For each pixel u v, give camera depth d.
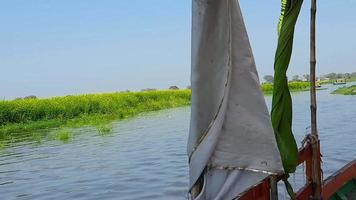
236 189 2.97
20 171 14.98
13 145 22.05
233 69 2.96
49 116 36.09
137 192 11.02
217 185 2.98
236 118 2.97
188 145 2.99
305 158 4.41
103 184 12.19
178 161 15.30
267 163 2.97
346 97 56.19
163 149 18.45
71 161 16.47
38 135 26.31
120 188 11.57
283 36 3.55
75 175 13.76
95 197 10.78
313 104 4.45
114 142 21.52
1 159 17.80
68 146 20.75
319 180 4.54
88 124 32.84
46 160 17.02
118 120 36.06
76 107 39.12
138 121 34.25
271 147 2.98
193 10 2.92
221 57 2.93
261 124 2.98
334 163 13.27
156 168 14.14
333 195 5.91
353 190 6.37
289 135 3.58
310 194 4.54
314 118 4.48
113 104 43.38
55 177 13.64
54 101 39.50
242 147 2.98
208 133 2.92
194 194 2.98
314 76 4.39
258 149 2.98
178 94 65.19
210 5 2.87
